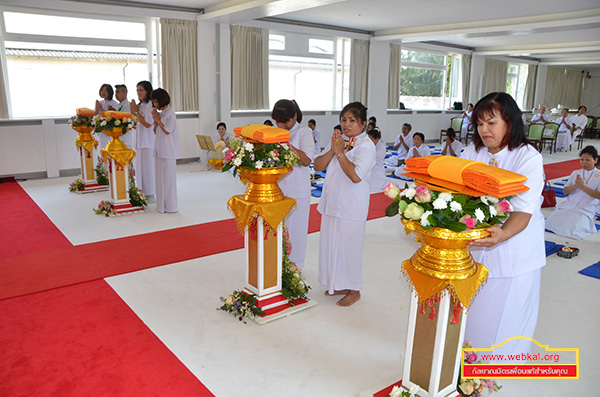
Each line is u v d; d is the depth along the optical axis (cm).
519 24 882
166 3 816
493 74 1551
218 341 274
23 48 748
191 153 921
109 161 537
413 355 208
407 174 199
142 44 852
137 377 237
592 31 1047
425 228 177
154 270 380
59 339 272
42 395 221
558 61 1709
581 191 512
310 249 444
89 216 537
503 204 174
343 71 1166
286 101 341
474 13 862
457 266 185
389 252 442
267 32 980
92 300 324
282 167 288
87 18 780
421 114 1380
